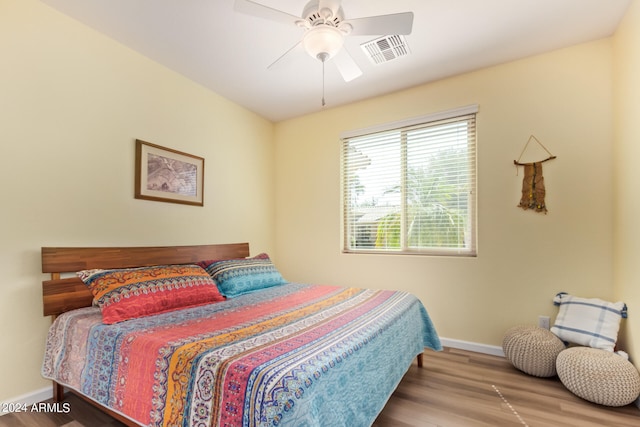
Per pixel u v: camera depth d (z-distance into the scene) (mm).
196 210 2869
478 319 2652
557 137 2398
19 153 1792
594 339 2035
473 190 2762
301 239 3656
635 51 1847
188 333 1438
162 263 2508
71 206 2010
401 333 1863
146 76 2465
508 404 1805
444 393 1936
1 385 1724
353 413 1229
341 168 3432
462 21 2037
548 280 2404
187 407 1137
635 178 1864
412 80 2850
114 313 1657
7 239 1747
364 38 2217
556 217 2387
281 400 931
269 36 2205
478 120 2688
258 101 3291
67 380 1635
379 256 3135
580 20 2047
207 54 2438
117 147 2266
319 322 1618
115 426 1611
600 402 1760
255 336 1393
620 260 2086
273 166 3893
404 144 3092
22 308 1799
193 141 2850
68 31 2010
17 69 1788
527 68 2504
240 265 2645
